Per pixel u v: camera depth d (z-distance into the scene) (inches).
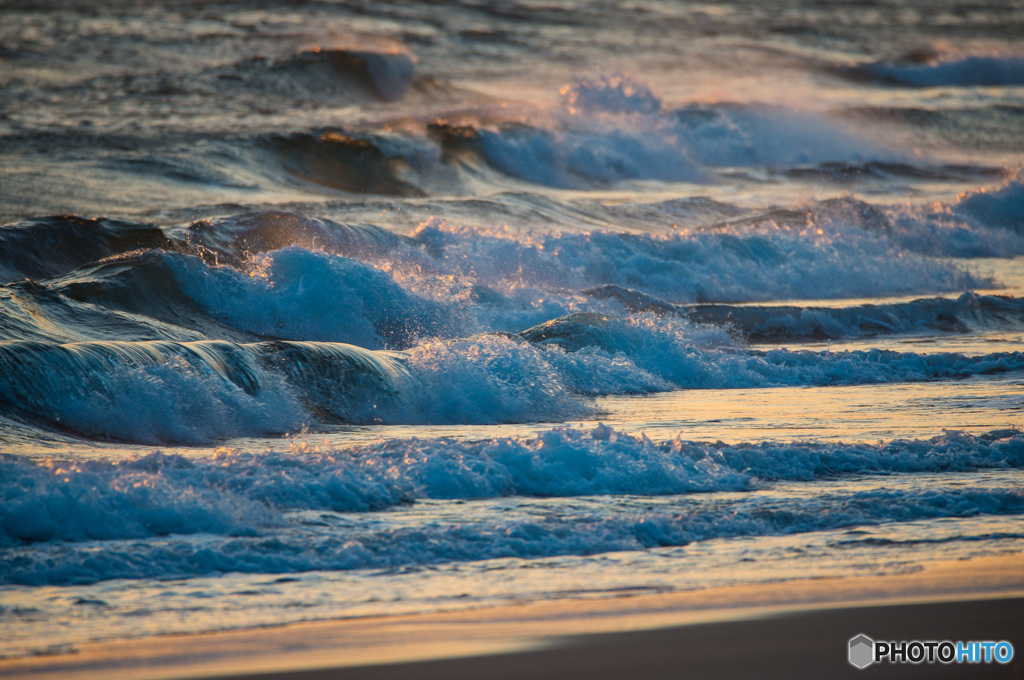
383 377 1325.0
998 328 2174.0
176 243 2047.2
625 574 694.5
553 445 968.9
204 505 784.9
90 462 852.6
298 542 745.6
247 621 602.5
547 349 1558.8
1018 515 853.8
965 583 665.0
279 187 3088.1
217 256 2034.9
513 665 528.7
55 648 560.1
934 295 2509.8
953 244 2982.3
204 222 2148.1
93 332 1517.0
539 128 3858.3
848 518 832.3
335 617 608.7
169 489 799.7
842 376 1628.9
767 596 640.4
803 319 2114.9
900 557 730.2
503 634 575.5
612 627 584.7
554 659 536.4
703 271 2449.6
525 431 1224.2
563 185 3673.7
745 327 2054.6
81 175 2876.5
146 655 548.4
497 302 1958.7
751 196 3604.8
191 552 715.4
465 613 613.9
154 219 2469.2
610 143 3941.9
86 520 753.0
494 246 2303.2
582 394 1459.2
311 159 3316.9
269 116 3919.8
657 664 529.3
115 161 3026.6
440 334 1781.5
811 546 762.8
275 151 3312.0
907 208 3240.7
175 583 673.0
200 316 1710.1
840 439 1141.7
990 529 807.1
